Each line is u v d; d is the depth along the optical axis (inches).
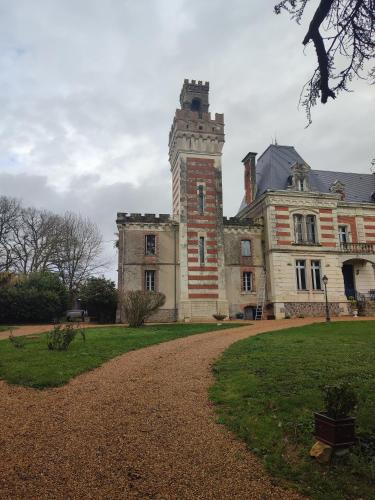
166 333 754.8
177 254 1249.4
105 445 238.4
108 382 378.9
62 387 362.0
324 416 220.8
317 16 226.7
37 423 273.3
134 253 1229.7
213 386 357.1
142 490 190.7
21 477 200.1
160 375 405.1
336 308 1251.8
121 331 807.7
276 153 1432.1
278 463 216.1
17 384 369.1
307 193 1299.2
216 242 1247.5
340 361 414.6
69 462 216.4
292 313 1219.2
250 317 1263.5
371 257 1311.5
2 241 1672.0
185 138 1290.6
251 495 188.2
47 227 1753.2
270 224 1266.0
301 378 351.3
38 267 1700.3
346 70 244.4
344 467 207.2
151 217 1258.6
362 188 1486.2
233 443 243.4
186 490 191.6
